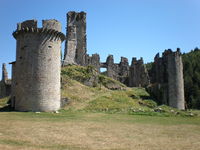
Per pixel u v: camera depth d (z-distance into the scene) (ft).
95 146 44.96
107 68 257.96
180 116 103.50
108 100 135.54
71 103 122.31
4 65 187.21
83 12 229.25
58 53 111.14
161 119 90.43
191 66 296.30
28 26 107.14
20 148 41.27
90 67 181.27
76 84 153.17
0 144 43.42
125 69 267.39
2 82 184.75
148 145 47.32
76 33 225.15
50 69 106.22
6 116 83.35
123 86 193.57
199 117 103.30
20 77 105.70
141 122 79.56
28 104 101.96
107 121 78.74
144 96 185.57
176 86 182.70
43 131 57.62
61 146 43.98
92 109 113.91
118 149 43.24
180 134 60.59
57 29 110.63
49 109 103.71
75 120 78.54
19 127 61.77
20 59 107.34
